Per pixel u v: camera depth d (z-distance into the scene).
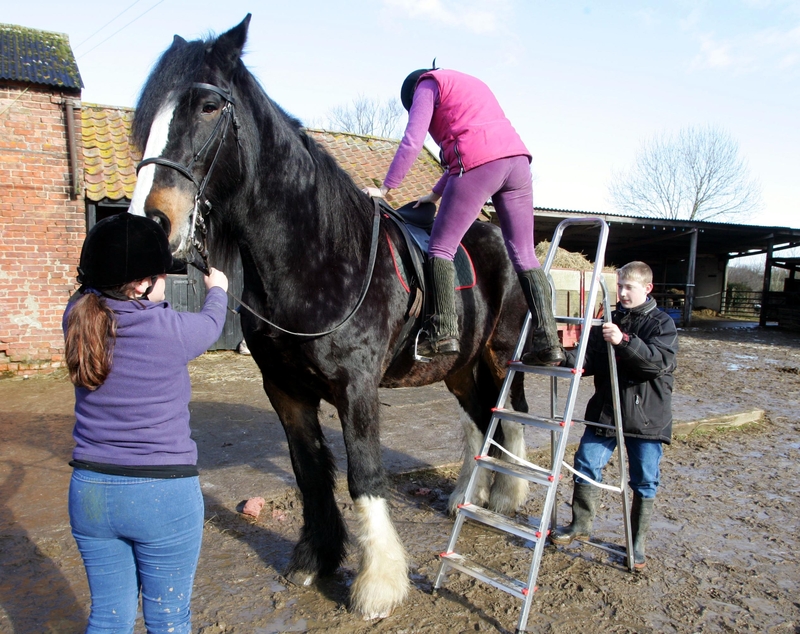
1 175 7.56
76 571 2.90
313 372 2.56
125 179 8.40
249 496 3.83
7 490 3.90
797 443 5.43
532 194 2.87
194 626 2.49
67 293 8.04
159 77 2.24
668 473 4.51
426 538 3.38
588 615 2.61
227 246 2.60
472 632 2.48
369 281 2.61
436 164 12.29
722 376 8.94
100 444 1.71
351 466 2.58
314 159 2.63
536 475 2.61
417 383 3.14
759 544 3.33
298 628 2.49
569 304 6.74
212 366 8.59
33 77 7.56
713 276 23.92
